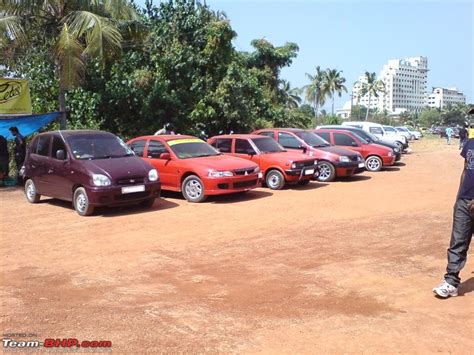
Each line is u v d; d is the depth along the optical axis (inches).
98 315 191.6
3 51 648.4
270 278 235.5
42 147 454.3
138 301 207.0
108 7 647.1
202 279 235.6
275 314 191.3
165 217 385.1
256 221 365.4
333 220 366.6
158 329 177.9
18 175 591.5
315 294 213.2
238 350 161.3
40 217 396.5
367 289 218.8
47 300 209.3
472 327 178.2
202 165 453.1
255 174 468.8
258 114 1078.4
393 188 535.8
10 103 594.9
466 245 208.1
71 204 457.7
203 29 881.5
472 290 216.5
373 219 369.1
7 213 415.8
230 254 278.8
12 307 201.3
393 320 185.0
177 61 826.8
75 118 758.5
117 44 621.3
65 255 282.5
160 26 860.0
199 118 844.6
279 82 1512.1
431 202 439.8
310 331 175.6
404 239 307.4
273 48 1473.9
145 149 500.7
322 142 639.8
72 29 600.7
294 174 523.2
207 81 872.9
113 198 390.3
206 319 186.9
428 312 192.2
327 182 597.6
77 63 595.8
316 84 2859.3
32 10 614.5
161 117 809.5
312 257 269.9
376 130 1116.5
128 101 794.2
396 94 5541.3
